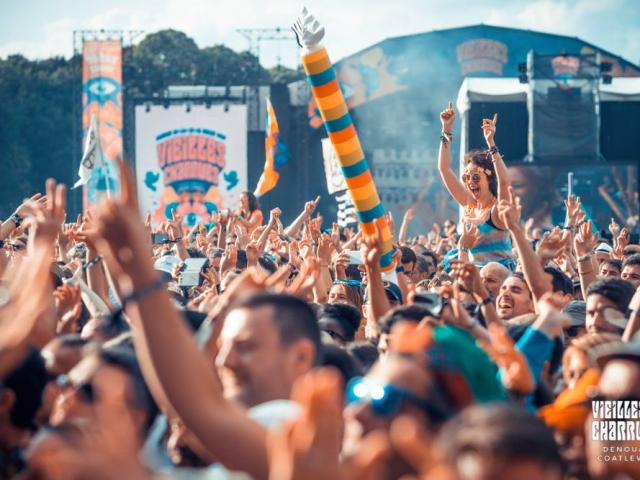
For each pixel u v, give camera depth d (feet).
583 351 18.07
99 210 12.00
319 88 28.07
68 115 234.79
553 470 10.73
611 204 119.65
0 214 219.41
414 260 40.34
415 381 13.34
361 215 28.68
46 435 13.15
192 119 154.10
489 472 10.53
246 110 153.89
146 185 153.89
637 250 44.42
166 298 12.29
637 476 13.74
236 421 12.44
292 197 158.51
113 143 155.33
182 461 15.28
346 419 13.41
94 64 155.74
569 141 121.80
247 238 45.52
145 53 276.62
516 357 16.31
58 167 230.68
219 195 153.79
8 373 15.69
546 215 120.16
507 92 124.36
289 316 14.33
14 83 238.07
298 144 158.10
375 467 10.81
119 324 21.84
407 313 19.06
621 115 130.62
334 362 18.83
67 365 18.67
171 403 12.39
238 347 14.16
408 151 165.17
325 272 34.04
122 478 11.16
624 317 23.48
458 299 19.04
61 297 22.86
